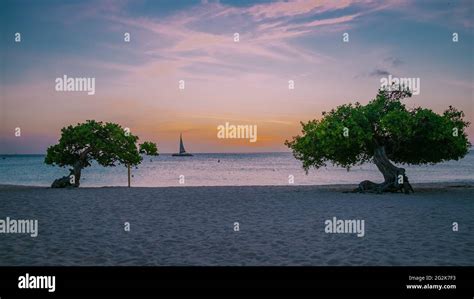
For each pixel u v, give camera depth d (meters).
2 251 11.30
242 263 10.16
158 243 12.25
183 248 11.62
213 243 12.22
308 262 10.18
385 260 10.25
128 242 12.39
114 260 10.45
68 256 10.81
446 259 10.29
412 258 10.39
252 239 12.74
